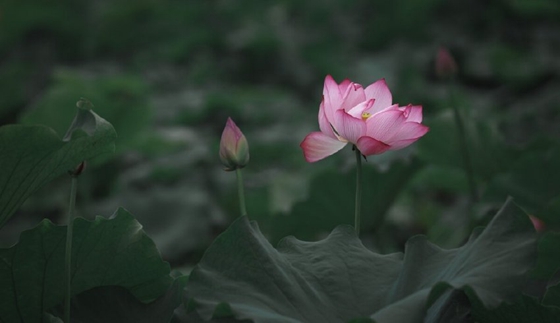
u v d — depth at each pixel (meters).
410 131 2.72
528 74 8.46
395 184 3.62
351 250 2.65
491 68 9.09
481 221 3.58
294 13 11.37
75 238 2.65
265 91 8.79
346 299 2.58
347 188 3.59
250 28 10.54
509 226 2.53
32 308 2.67
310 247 2.66
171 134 6.55
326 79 2.77
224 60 10.38
